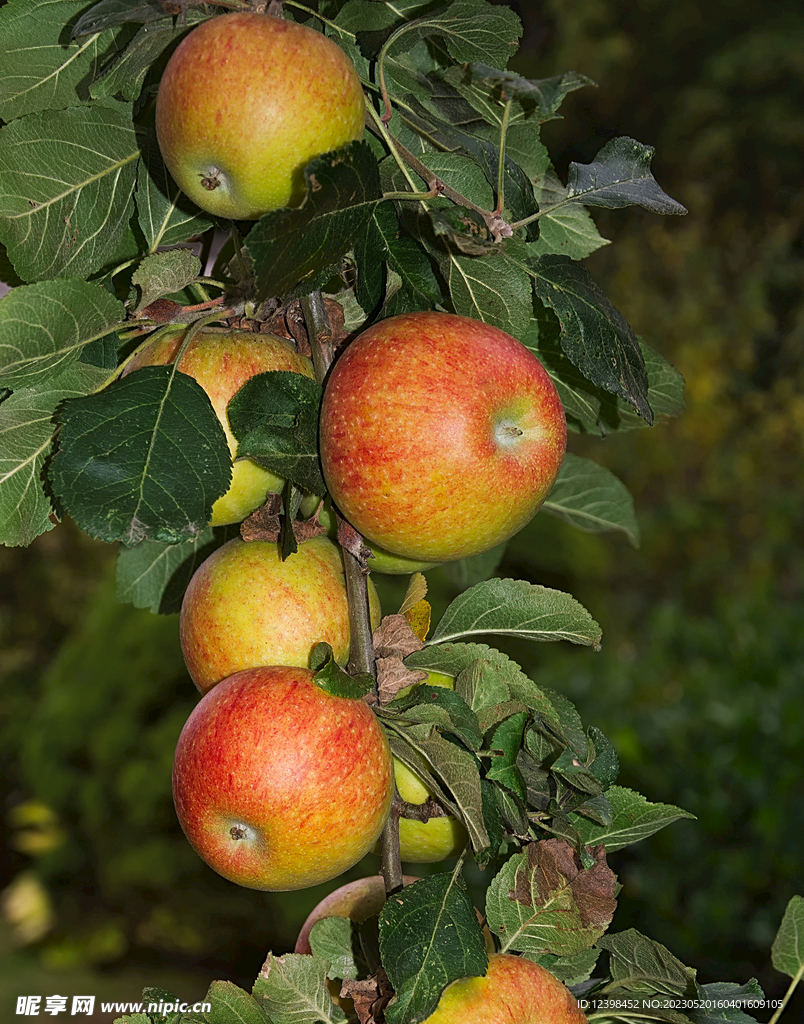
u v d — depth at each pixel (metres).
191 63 0.69
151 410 0.71
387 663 0.74
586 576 2.32
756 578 3.63
